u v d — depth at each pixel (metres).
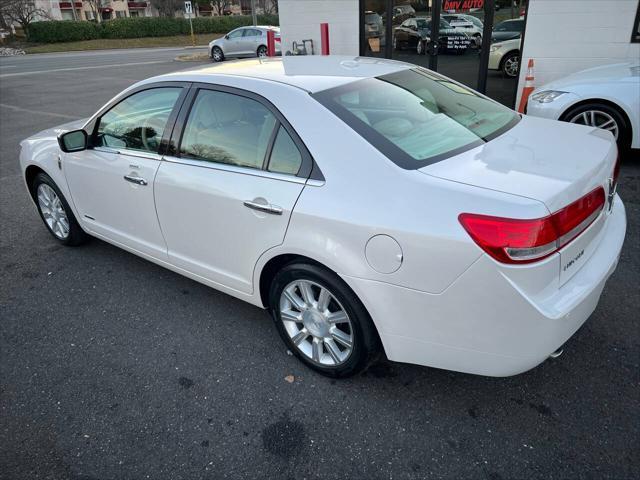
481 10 7.74
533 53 7.52
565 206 1.93
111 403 2.58
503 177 2.04
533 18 7.33
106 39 43.97
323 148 2.32
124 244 3.60
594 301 2.20
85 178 3.64
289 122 2.44
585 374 2.58
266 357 2.87
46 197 4.28
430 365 2.23
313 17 9.22
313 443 2.28
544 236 1.86
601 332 2.88
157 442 2.33
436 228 1.96
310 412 2.46
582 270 2.19
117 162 3.32
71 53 35.03
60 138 3.38
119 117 3.36
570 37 7.25
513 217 1.84
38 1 57.38
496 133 2.56
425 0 8.17
